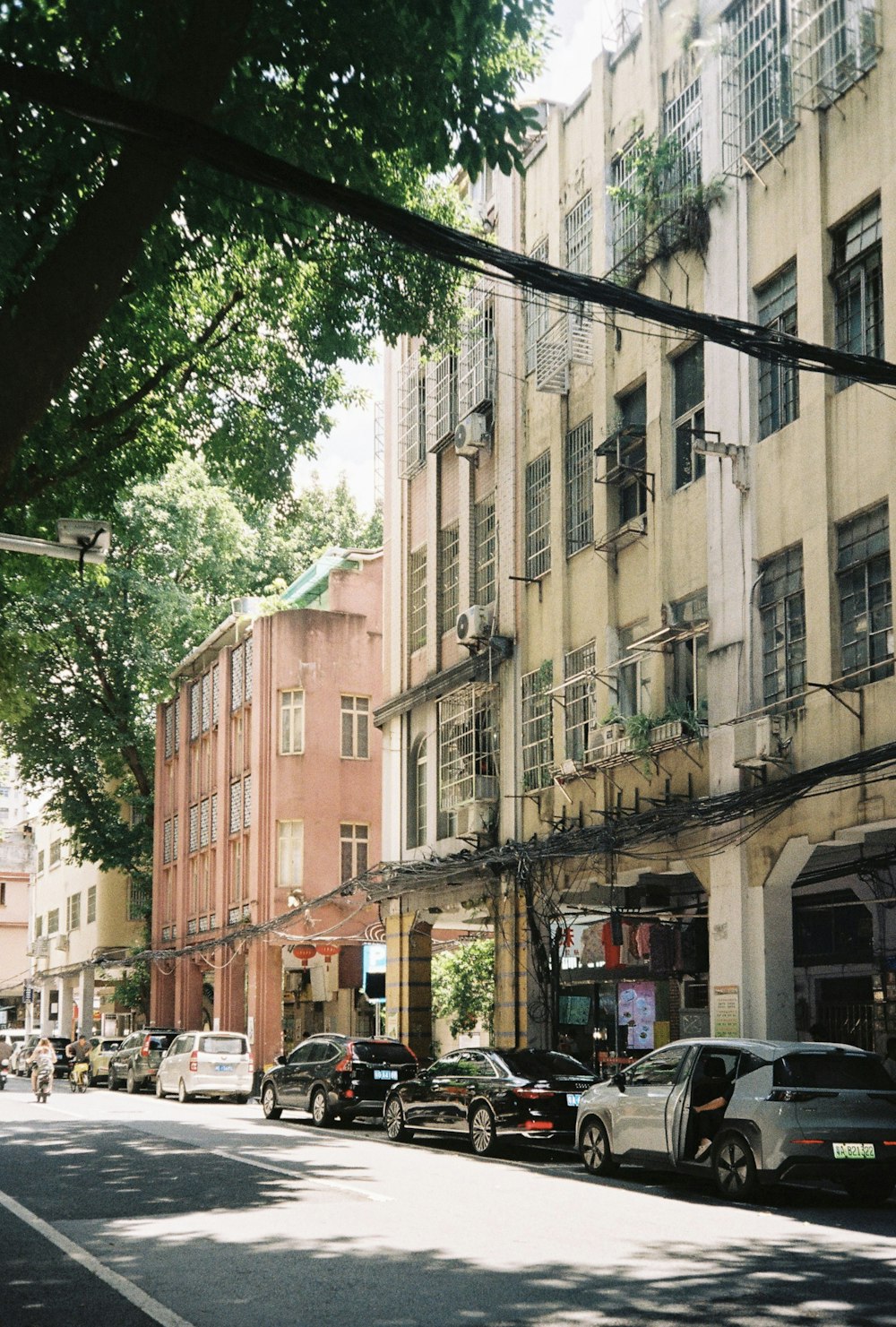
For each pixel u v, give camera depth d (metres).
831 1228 10.98
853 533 16.72
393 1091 19.73
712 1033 18.31
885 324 16.08
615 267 21.02
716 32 19.86
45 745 46.25
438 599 28.95
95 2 9.66
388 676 31.45
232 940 36.72
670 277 20.83
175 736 48.91
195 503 43.69
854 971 20.03
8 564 16.73
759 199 18.75
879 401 16.28
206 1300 8.12
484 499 27.11
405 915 28.53
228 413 19.94
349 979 37.75
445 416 28.66
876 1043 19.31
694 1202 12.62
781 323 18.33
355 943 38.00
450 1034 34.28
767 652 18.16
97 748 46.50
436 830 28.19
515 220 26.19
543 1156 17.56
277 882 38.56
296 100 11.53
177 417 18.95
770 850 17.55
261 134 11.41
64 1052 46.94
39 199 11.48
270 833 38.84
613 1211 11.96
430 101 11.30
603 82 23.12
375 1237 10.44
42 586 17.39
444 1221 11.24
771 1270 9.05
